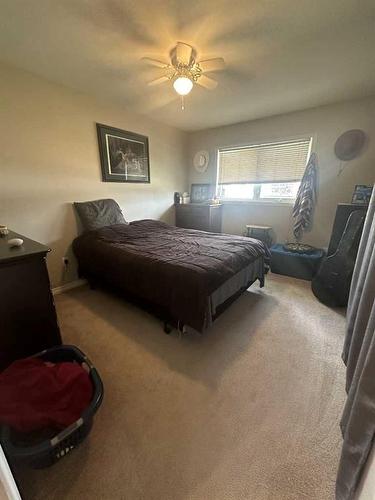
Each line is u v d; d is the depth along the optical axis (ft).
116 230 9.12
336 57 6.23
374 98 8.70
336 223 8.63
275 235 12.33
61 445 2.92
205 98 9.02
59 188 8.45
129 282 6.78
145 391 4.56
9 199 7.25
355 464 2.33
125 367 5.17
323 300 8.05
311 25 5.01
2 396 3.29
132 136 10.72
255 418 4.03
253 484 3.12
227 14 4.72
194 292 5.42
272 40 5.52
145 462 3.37
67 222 8.86
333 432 3.79
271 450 3.53
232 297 7.25
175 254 6.81
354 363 3.08
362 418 2.20
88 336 6.24
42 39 5.51
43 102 7.59
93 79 7.57
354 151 9.37
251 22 4.94
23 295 4.14
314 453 3.49
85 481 3.15
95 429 3.83
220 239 8.56
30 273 4.17
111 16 4.79
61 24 5.01
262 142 11.66
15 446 2.73
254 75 7.18
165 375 4.95
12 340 4.14
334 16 4.74
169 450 3.53
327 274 8.18
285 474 3.23
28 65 6.75
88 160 9.21
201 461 3.38
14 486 2.15
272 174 11.92
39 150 7.72
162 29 5.17
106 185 10.11
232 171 13.17
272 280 10.11
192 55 6.04
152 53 6.07
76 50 5.97
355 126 9.25
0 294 3.88
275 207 12.05
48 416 3.15
